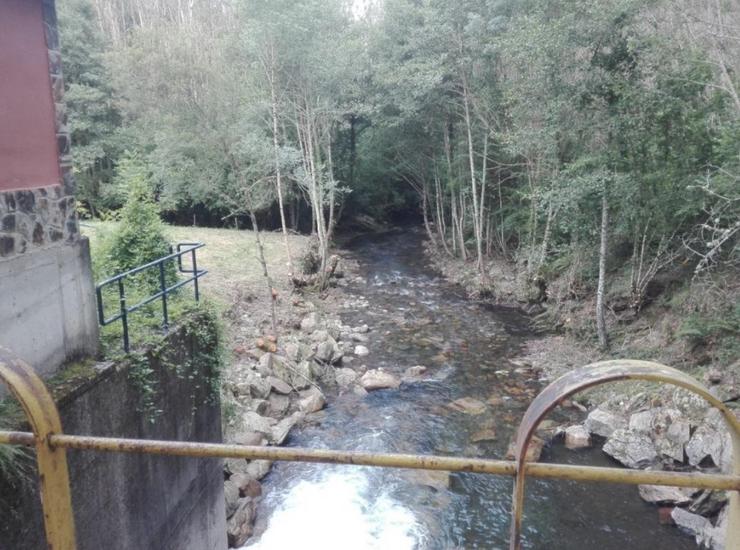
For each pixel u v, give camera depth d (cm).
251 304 1534
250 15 1617
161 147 1761
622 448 932
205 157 1650
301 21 1592
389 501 860
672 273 1350
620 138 1222
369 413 1123
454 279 2192
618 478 158
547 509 837
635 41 1127
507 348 1466
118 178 1442
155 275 750
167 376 565
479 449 983
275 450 177
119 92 2280
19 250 415
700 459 857
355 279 2177
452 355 1425
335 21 1900
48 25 453
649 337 1266
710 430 875
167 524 556
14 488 351
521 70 1509
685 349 1137
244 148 1591
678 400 974
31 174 432
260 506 838
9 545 344
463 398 1184
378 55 2288
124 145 2355
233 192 2019
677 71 1175
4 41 408
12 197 410
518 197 2100
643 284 1360
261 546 754
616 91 1159
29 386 177
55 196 456
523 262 2055
